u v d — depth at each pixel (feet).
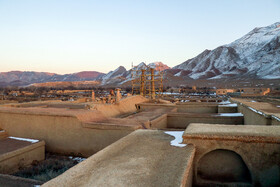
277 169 14.87
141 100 72.28
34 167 27.53
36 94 255.09
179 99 140.15
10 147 28.60
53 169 26.96
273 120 24.18
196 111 58.65
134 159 13.98
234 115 43.19
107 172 12.24
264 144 15.02
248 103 39.68
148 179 11.13
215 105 57.57
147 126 32.89
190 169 14.20
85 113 33.50
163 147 16.11
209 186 15.81
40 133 34.06
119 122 32.63
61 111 35.09
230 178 15.93
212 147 15.85
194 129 17.46
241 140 15.28
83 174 12.23
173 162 13.12
